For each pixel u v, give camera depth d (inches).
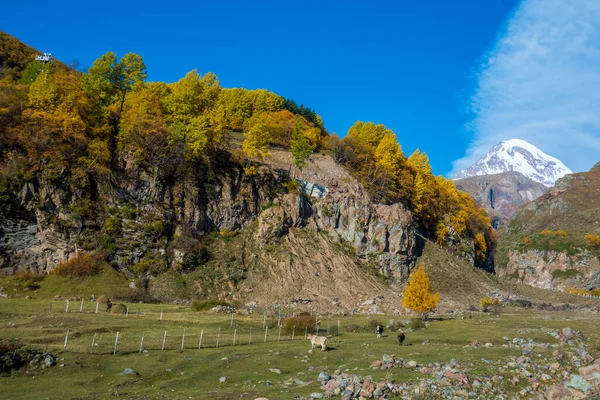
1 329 1545.3
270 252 3454.7
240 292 3115.2
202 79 4156.0
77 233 2928.2
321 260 3545.8
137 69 3740.2
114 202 3137.3
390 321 2303.2
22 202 2847.0
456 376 1053.8
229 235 3481.8
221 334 1768.0
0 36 5088.6
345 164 4753.9
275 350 1487.5
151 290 2878.9
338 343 1674.5
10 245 2755.9
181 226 3282.5
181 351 1441.9
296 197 3816.4
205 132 3565.5
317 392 995.3
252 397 965.8
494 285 4340.6
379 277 3732.8
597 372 1058.7
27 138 3029.0
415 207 4894.2
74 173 3048.7
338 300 3221.0
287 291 3193.9
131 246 3026.6
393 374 1133.7
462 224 5600.4
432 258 4261.8
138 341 1513.3
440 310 3351.4
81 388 1087.0
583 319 2906.0
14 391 1037.2
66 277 2728.8
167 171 3403.1
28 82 3907.5
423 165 5472.4
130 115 3540.8
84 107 3385.8
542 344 1565.0
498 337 1905.8
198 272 3132.4
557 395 962.7
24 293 2517.2
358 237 3870.6
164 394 1037.8
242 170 3811.5
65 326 1654.8
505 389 1027.9
